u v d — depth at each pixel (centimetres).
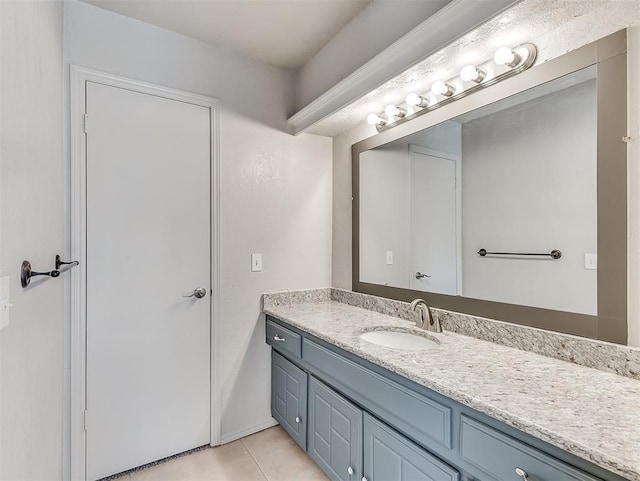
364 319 188
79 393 169
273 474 183
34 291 110
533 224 133
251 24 190
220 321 210
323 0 172
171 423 196
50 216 135
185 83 200
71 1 169
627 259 107
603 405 87
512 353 129
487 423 92
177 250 197
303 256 240
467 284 157
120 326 181
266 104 228
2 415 80
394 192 198
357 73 174
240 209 217
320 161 247
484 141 151
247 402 220
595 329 114
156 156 191
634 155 105
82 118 170
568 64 120
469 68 143
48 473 132
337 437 158
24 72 101
